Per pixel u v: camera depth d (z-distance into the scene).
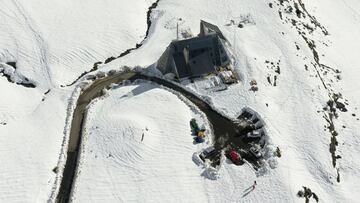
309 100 50.31
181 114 46.84
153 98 48.97
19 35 55.53
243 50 56.59
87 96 49.22
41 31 56.44
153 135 43.69
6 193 37.31
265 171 40.69
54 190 38.38
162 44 57.75
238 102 48.50
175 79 51.59
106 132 43.88
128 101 48.44
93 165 40.66
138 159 41.16
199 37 51.78
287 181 39.78
